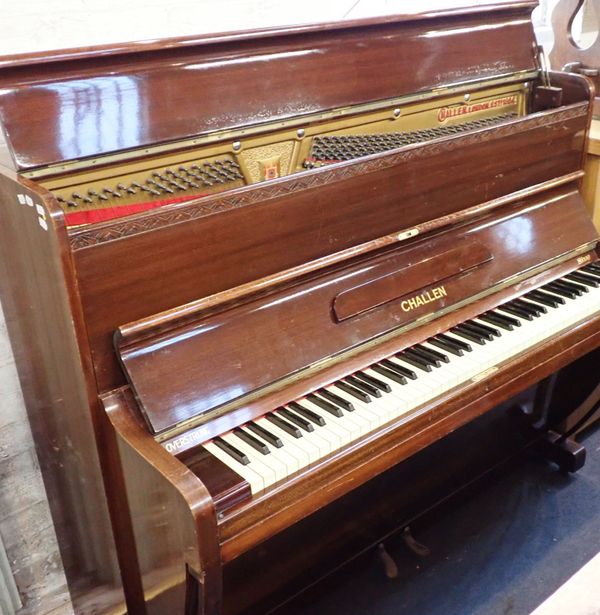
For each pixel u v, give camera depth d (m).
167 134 1.31
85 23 1.59
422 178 1.54
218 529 1.12
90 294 1.15
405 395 1.38
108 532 1.41
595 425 2.46
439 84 1.69
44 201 1.06
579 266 1.87
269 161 1.48
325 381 1.40
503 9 1.78
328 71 1.50
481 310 1.65
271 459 1.21
